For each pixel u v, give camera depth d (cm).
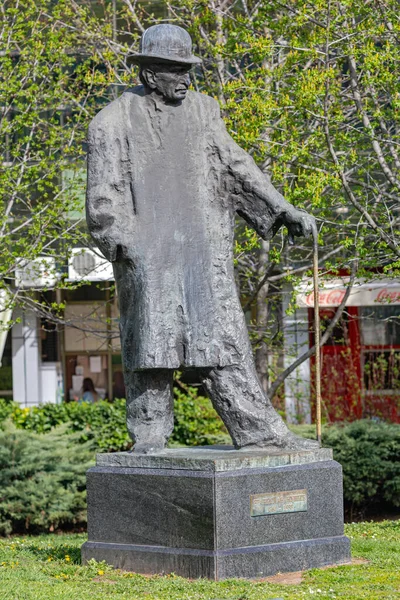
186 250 809
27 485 1423
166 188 812
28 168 1516
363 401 1891
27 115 1512
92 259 1877
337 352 2128
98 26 1580
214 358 806
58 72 1583
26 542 1109
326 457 806
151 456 784
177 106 823
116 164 808
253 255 1560
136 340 804
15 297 1513
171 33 812
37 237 1503
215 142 828
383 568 770
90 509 807
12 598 695
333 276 1427
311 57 1329
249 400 819
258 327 1552
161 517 768
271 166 1375
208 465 751
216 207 830
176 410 1592
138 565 776
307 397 1864
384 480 1519
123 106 819
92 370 2431
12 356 2392
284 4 1359
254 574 746
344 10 1341
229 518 743
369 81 1247
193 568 744
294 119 1329
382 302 1914
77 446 1496
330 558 787
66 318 2359
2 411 1681
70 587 727
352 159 1242
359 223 1273
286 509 770
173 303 802
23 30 1535
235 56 1422
